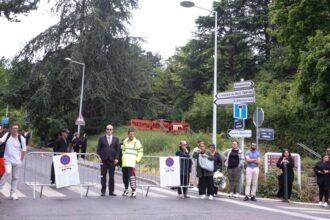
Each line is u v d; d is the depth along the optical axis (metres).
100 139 12.91
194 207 11.20
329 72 24.22
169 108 45.34
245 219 9.60
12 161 11.25
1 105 43.47
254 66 45.19
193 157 14.15
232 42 44.91
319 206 14.10
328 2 26.64
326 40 24.53
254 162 14.02
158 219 9.11
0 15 29.70
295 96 28.77
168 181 13.48
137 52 45.00
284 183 14.79
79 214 9.38
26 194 12.59
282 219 9.98
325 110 27.98
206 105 37.91
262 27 44.47
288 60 29.53
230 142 25.42
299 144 29.16
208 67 47.66
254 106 32.84
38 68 41.28
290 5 28.42
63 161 12.48
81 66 40.28
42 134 45.38
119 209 10.26
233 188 14.63
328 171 14.34
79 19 41.41
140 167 19.53
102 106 42.50
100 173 13.20
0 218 8.73
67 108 44.19
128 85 42.69
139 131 32.94
